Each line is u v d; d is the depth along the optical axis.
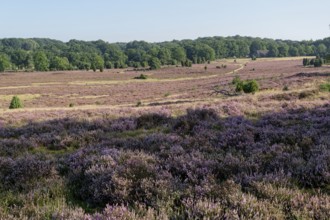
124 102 53.94
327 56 123.50
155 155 7.63
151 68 184.12
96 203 5.44
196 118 13.16
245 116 14.50
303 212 4.44
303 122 11.80
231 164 6.55
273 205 4.71
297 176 5.89
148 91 75.19
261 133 9.49
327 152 6.77
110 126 13.06
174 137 9.41
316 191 5.46
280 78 67.88
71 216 4.40
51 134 11.97
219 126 11.41
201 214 4.39
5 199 5.54
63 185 6.06
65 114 20.66
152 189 5.36
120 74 149.62
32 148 10.27
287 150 7.57
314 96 25.55
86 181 6.24
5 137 12.50
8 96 74.81
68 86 99.94
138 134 11.71
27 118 19.38
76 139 10.80
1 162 7.42
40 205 5.31
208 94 48.44
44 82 116.00
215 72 139.00
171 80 113.25
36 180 6.38
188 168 6.46
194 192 5.23
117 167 6.35
